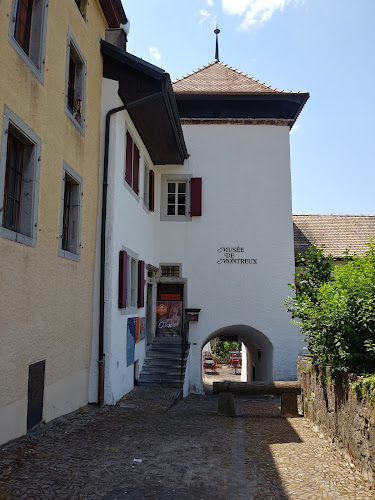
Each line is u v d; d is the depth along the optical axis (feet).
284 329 48.60
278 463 19.93
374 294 20.72
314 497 15.92
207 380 79.25
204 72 57.26
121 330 34.65
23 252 20.44
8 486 15.08
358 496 15.97
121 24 38.99
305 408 31.07
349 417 19.94
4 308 18.70
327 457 20.90
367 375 18.67
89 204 30.68
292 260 49.52
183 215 50.70
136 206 40.27
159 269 49.85
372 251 22.26
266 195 50.65
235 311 48.93
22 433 20.45
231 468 19.04
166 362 43.73
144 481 16.88
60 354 25.32
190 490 16.28
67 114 26.48
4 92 18.85
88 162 30.50
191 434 24.85
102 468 17.85
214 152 51.37
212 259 49.70
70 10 27.37
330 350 23.07
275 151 51.34
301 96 50.24
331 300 22.66
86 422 25.61
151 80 33.86
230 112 51.72
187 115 51.85
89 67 31.19
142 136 42.19
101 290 31.60
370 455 17.28
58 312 24.93
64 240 27.78
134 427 25.54
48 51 23.76
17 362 19.90
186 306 49.08
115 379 32.73
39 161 22.34
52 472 16.80
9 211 20.71
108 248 32.45
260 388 32.14
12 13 19.74
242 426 28.14
